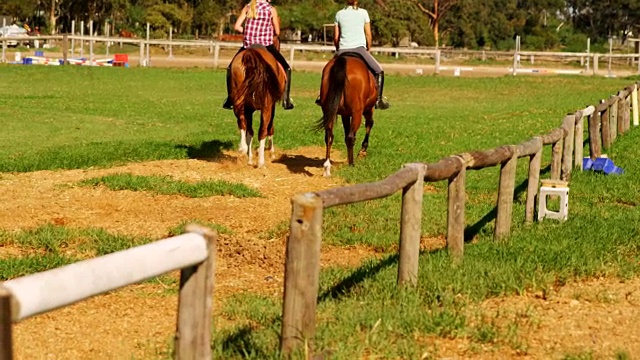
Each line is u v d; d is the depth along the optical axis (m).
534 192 10.71
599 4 99.44
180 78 39.06
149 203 12.29
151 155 16.52
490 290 7.53
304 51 57.09
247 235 10.62
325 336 6.12
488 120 24.94
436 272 7.75
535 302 7.35
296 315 5.60
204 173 14.55
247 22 15.03
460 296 7.37
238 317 7.15
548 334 6.61
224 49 61.09
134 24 74.81
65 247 9.83
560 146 12.02
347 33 14.70
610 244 9.12
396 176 6.94
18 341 6.61
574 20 102.69
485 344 6.36
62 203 12.19
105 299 7.76
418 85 39.62
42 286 3.39
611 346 6.41
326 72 14.07
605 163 14.80
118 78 38.06
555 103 31.44
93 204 12.17
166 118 24.19
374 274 8.01
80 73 39.22
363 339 6.23
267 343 6.05
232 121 23.59
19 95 29.55
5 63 42.03
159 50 63.38
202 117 24.52
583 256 8.49
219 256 9.51
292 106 15.35
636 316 7.09
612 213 11.34
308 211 5.52
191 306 4.32
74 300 3.56
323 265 9.09
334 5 74.62
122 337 6.77
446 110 28.75
